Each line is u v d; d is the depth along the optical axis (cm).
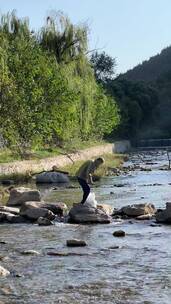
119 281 1154
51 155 5128
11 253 1475
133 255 1412
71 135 5797
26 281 1169
